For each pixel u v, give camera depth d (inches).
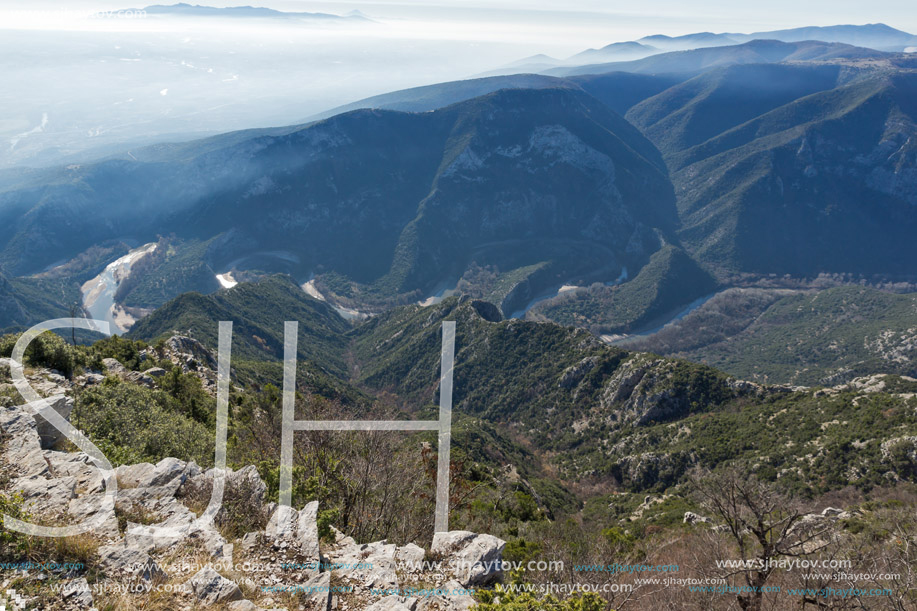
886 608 657.6
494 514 1016.2
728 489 746.8
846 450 2262.6
